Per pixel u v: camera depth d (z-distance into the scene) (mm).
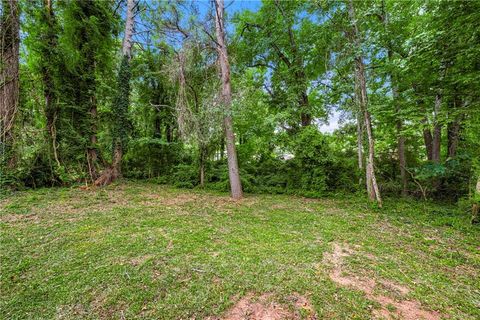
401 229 4488
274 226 4562
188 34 7102
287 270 2787
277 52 9969
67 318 1957
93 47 8391
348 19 6223
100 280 2484
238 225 4574
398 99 6477
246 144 10703
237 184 7449
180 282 2494
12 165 6719
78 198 6277
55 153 7508
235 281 2521
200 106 7828
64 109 7879
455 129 7008
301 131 8578
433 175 6469
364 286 2516
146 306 2115
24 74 7312
